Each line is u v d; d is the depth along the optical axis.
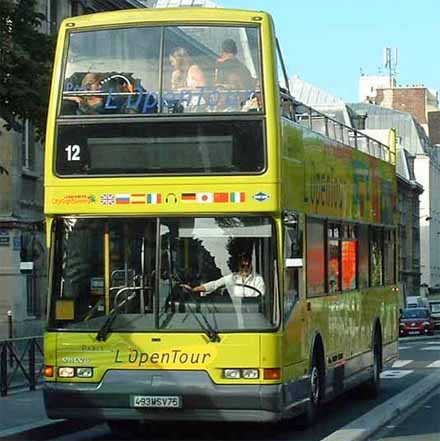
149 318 15.84
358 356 22.61
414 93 141.38
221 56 16.14
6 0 21.03
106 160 16.12
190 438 18.00
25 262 40.28
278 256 15.81
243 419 15.62
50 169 16.25
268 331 15.63
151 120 16.08
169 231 15.98
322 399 19.17
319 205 19.11
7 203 40.56
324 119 20.17
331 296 19.95
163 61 16.20
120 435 18.62
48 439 18.08
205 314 15.76
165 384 15.66
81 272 16.09
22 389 23.23
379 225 25.64
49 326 16.09
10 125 21.81
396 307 27.91
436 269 140.88
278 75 16.22
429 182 133.25
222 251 15.88
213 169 15.92
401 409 22.22
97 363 15.88
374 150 26.09
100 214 16.09
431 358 42.25
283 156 16.28
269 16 16.23
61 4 45.84
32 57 21.58
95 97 16.27
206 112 16.00
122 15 16.42
